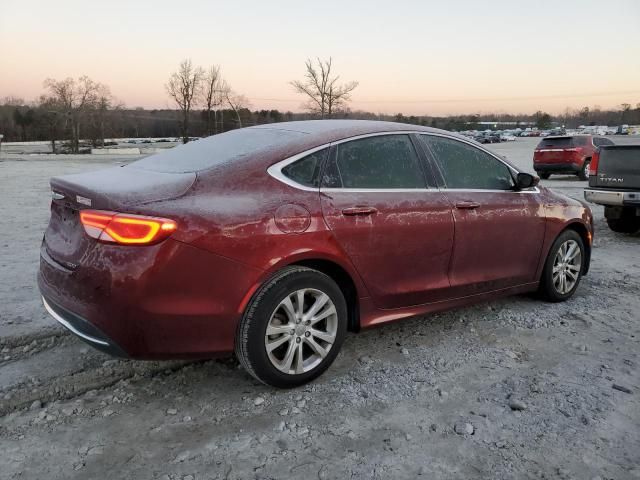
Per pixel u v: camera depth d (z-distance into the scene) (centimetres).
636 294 526
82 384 334
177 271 279
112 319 277
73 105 7612
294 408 306
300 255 315
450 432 285
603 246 768
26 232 827
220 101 7294
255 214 302
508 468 255
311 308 325
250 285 299
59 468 254
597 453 267
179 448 270
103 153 5359
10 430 284
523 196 452
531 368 360
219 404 311
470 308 476
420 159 392
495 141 6856
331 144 349
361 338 407
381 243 353
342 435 281
